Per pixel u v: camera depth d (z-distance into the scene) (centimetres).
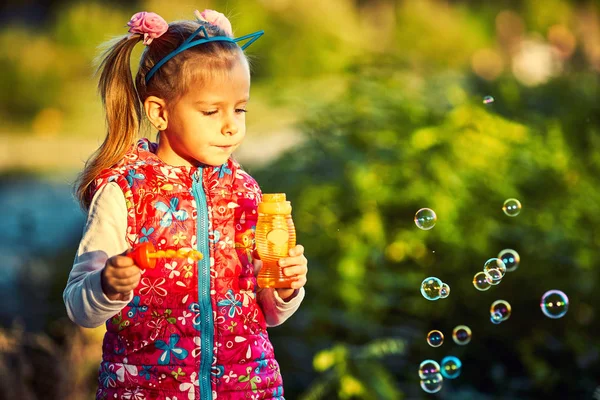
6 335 532
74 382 521
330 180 643
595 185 696
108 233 305
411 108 675
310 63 1786
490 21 2161
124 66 324
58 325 622
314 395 524
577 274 611
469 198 634
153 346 304
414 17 2048
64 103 2206
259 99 916
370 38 1988
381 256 611
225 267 313
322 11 1922
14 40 2383
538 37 1778
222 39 319
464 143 650
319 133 681
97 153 322
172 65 312
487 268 423
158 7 2009
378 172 638
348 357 530
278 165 692
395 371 581
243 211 323
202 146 312
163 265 306
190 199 315
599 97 791
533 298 608
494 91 791
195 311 306
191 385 303
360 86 708
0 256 860
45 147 1836
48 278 741
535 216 646
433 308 606
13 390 506
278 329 602
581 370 581
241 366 310
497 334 603
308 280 601
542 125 740
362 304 589
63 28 2431
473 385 588
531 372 577
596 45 1527
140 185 312
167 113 317
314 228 628
